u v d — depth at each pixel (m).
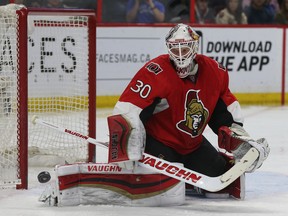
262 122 14.12
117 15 16.05
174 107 7.39
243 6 16.95
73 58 11.35
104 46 15.47
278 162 10.12
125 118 7.06
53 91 11.41
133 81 7.35
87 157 9.48
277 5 17.33
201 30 16.17
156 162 7.19
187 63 7.17
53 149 9.78
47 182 8.11
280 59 16.77
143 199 7.30
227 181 7.05
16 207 7.27
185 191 7.95
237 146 7.42
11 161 8.43
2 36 8.28
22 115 8.02
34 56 11.46
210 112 7.55
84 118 10.64
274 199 7.77
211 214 7.01
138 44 15.73
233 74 16.45
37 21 10.05
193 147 7.74
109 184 7.32
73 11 8.98
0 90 8.37
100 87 15.53
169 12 16.42
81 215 6.91
